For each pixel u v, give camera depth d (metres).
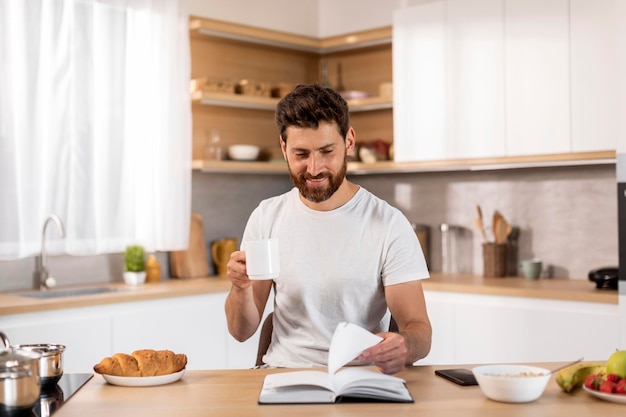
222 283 4.64
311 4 5.70
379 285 2.61
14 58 4.14
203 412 1.87
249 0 5.34
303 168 2.46
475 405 1.90
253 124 5.53
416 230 5.31
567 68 4.32
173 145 4.74
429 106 4.88
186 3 4.79
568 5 4.30
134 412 1.88
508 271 4.95
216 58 5.30
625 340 3.88
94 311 4.04
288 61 5.72
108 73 4.48
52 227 4.31
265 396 1.96
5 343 2.23
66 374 2.35
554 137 4.38
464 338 4.46
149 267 4.79
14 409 1.85
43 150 4.29
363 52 5.63
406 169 5.05
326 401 1.95
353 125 5.70
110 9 4.48
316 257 2.61
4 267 4.35
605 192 4.60
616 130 4.16
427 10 4.86
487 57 4.62
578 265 4.71
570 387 2.01
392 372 2.15
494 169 5.03
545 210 4.83
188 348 4.44
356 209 2.63
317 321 2.59
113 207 4.52
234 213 5.43
